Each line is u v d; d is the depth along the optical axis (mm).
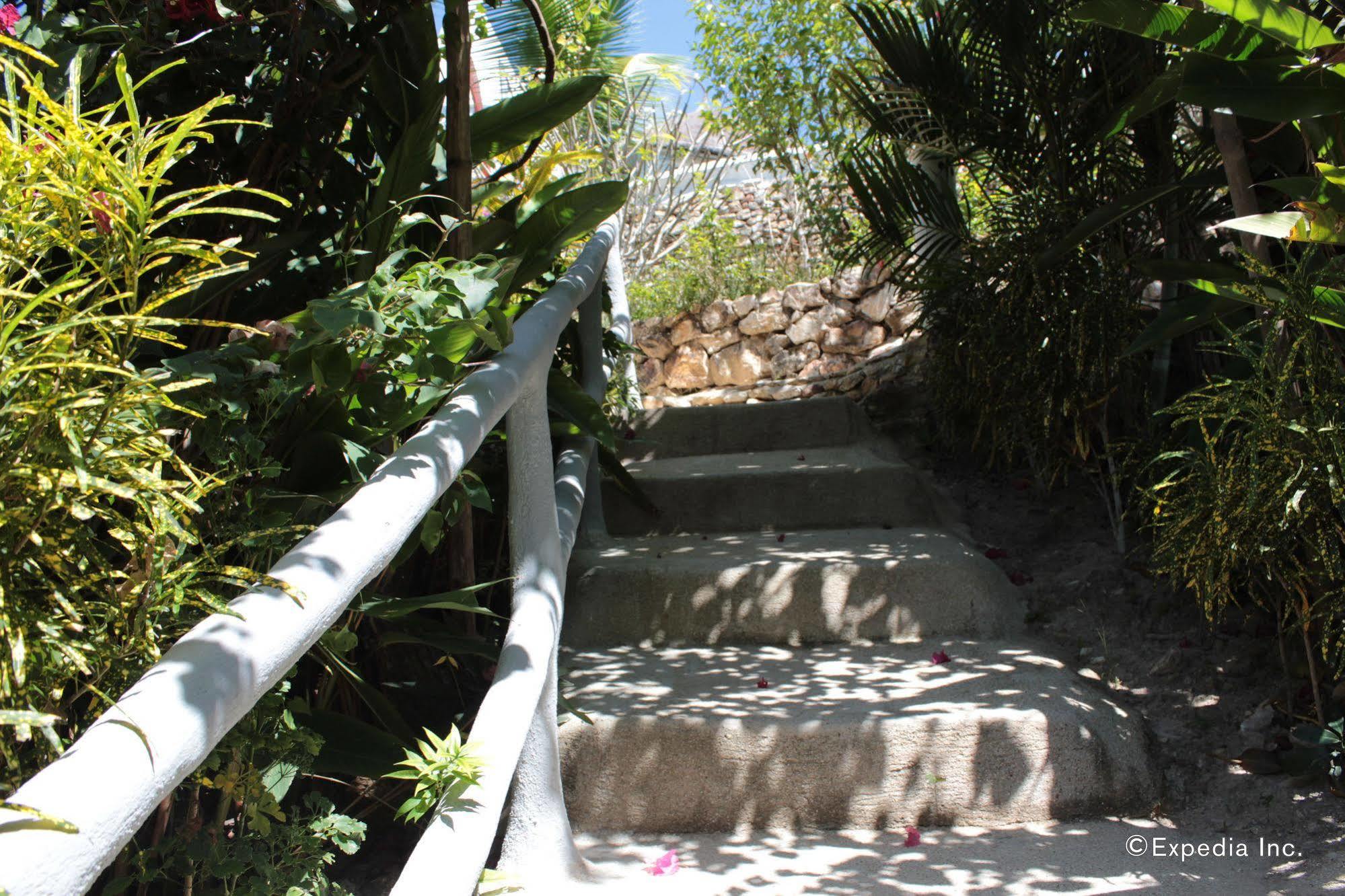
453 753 1582
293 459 1825
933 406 4613
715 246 7383
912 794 2326
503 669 1834
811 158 7301
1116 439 3496
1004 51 3660
